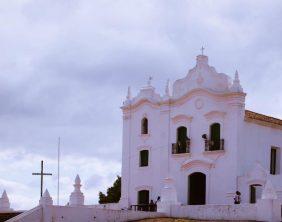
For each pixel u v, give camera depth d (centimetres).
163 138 5591
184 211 4516
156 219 4469
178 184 5428
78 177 5338
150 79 5828
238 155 5119
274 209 4106
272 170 5591
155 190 5581
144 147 5734
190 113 5434
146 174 5678
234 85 5184
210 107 5316
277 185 5131
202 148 5319
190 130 5419
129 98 5953
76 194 5297
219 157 5209
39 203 4409
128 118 5906
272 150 5622
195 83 5434
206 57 5444
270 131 5547
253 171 5031
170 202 4638
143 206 5562
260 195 5056
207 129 5312
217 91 5269
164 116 5609
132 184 5775
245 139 5225
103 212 4322
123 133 5922
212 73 5353
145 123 5791
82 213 4216
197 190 5347
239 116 5166
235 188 5078
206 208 4400
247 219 4191
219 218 4316
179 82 5575
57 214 4106
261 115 5591
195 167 5341
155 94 5741
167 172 5516
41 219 4041
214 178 5212
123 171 5862
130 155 5838
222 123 5225
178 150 5478
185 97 5472
